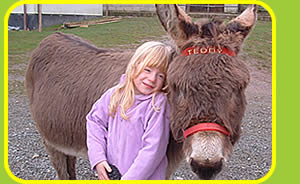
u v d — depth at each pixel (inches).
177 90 85.8
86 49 141.5
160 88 96.7
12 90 313.1
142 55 94.2
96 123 101.2
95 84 125.6
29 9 479.5
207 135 80.3
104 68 128.5
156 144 91.7
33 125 246.2
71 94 130.6
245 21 95.7
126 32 409.4
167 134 95.3
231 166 185.3
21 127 240.7
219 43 89.0
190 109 82.5
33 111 147.7
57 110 133.6
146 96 96.3
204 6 384.8
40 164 185.5
